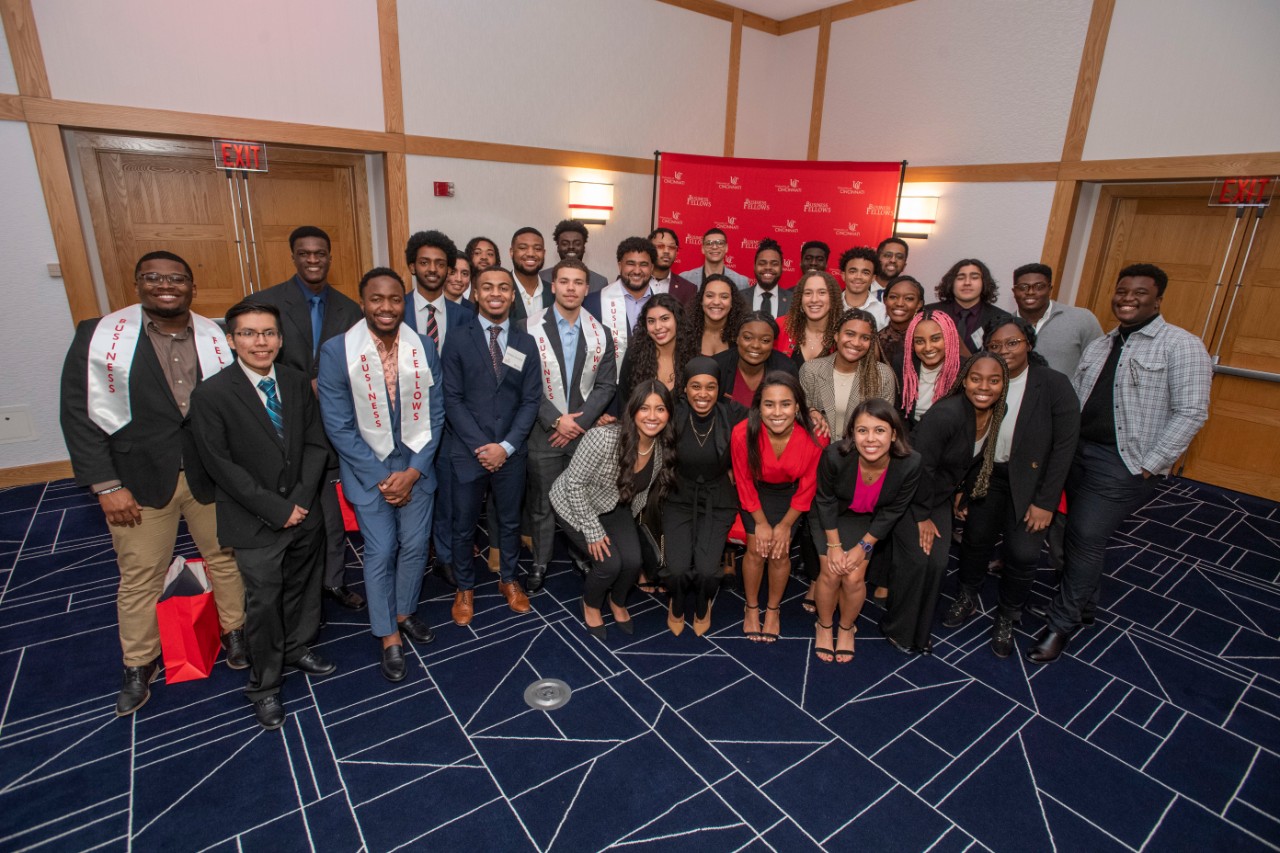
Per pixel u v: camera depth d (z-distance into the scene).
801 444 2.66
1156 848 1.90
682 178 5.77
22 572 3.10
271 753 2.14
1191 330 4.55
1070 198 4.65
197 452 2.24
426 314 3.36
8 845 1.79
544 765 2.12
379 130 4.55
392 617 2.53
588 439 2.65
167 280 2.09
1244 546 3.78
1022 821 1.97
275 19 4.05
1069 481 2.86
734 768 2.13
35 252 3.71
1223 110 3.94
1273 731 2.38
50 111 3.54
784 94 6.50
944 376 2.92
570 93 5.33
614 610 2.90
